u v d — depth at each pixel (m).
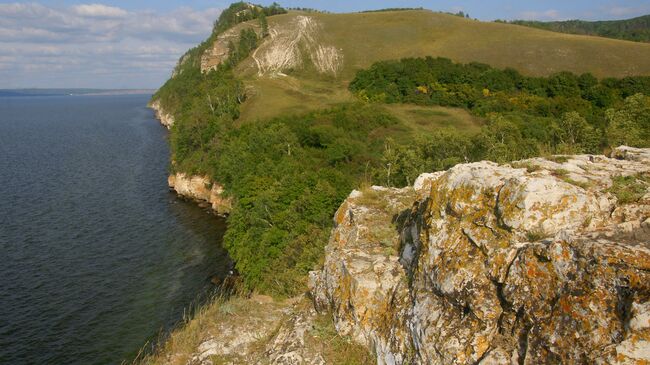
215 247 36.97
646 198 6.63
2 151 82.31
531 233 6.49
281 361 9.01
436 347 6.68
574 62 78.69
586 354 5.10
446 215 7.87
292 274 22.73
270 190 34.12
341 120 60.00
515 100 67.31
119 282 30.41
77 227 41.34
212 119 64.19
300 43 107.88
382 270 9.16
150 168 66.69
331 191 31.52
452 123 62.53
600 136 24.66
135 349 22.64
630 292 5.04
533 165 8.34
